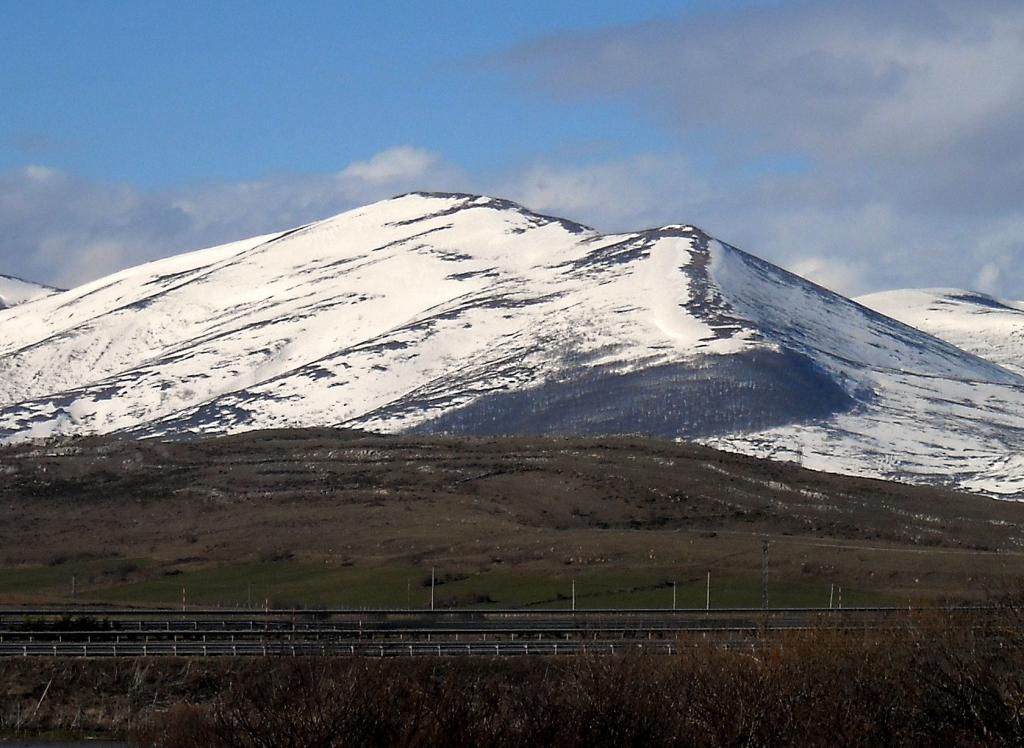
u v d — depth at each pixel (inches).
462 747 1957.4
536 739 1982.0
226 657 2679.6
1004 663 2222.0
